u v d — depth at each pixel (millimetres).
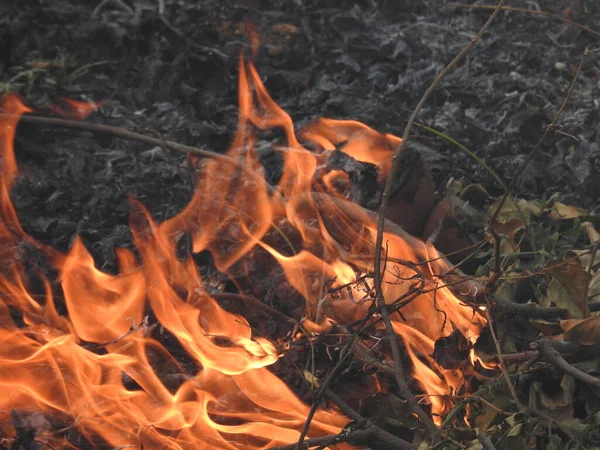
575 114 6562
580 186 5625
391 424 3611
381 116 6480
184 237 5246
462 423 3732
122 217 5520
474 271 4836
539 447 3615
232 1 8070
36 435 3861
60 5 7629
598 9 8188
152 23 7344
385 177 5008
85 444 3854
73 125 5637
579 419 3588
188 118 6434
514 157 5969
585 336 3768
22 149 5957
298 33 7695
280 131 6383
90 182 5801
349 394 4031
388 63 7371
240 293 4844
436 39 7734
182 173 5754
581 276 3945
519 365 3891
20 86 6660
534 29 8023
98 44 7289
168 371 4328
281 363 4281
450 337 4000
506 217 4910
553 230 5152
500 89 7016
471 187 5348
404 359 4223
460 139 6234
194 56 7000
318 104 6766
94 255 5219
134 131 5715
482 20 8266
